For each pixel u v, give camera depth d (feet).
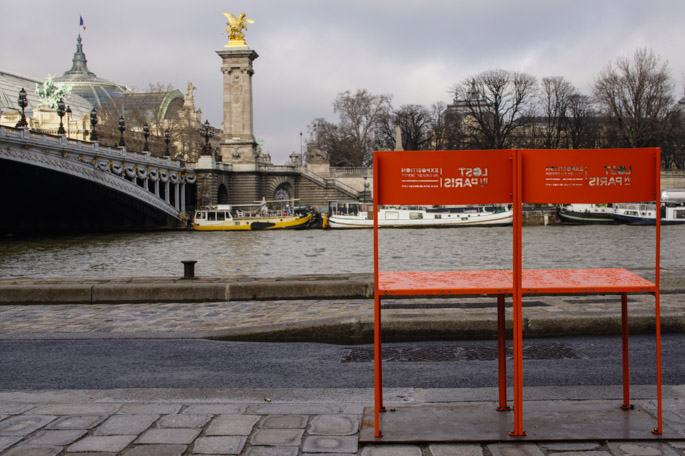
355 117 456.45
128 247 225.56
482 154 22.54
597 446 21.81
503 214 306.55
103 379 32.65
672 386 28.37
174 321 47.88
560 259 169.68
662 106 335.26
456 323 40.93
